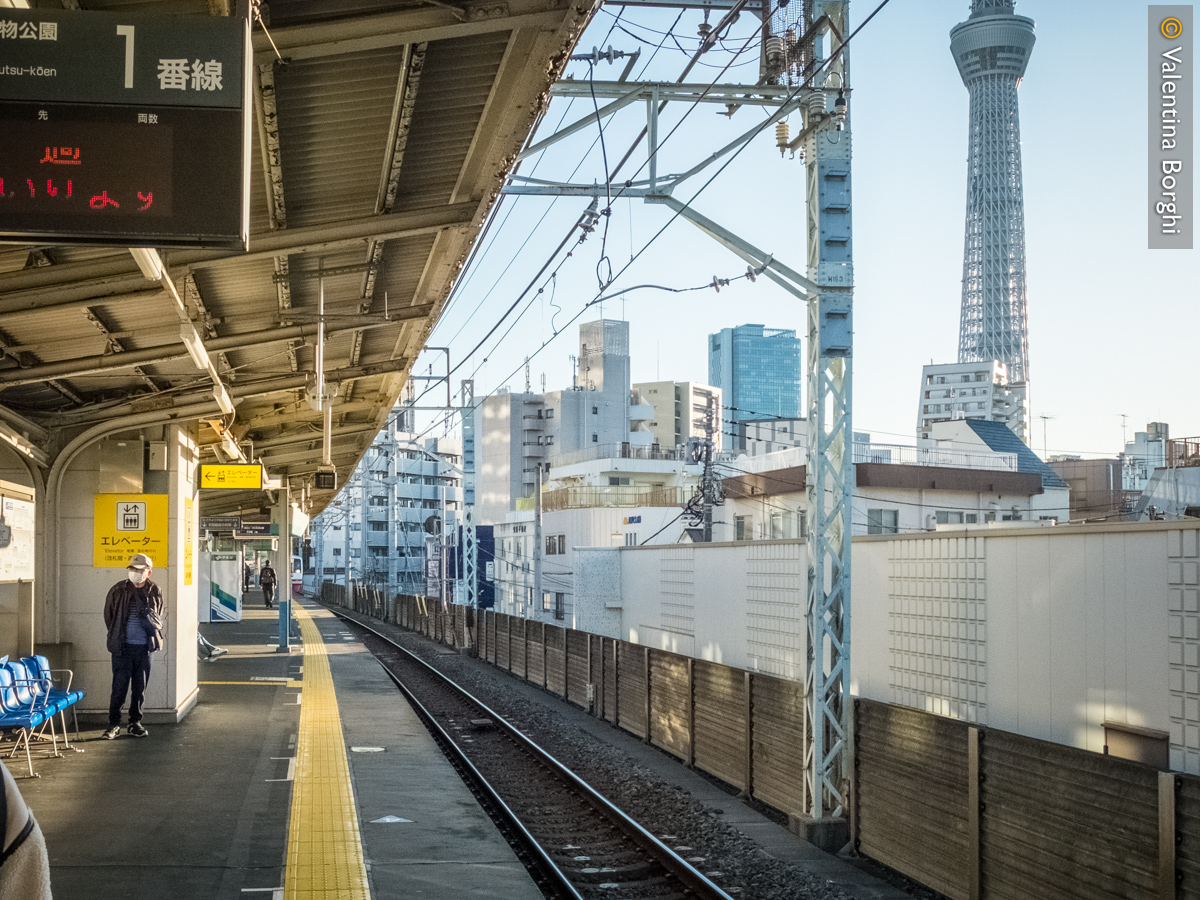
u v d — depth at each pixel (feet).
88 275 25.39
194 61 16.19
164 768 36.32
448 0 18.92
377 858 26.94
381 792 35.12
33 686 35.73
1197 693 29.14
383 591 176.35
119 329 34.04
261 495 85.46
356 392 61.77
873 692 46.93
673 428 376.68
